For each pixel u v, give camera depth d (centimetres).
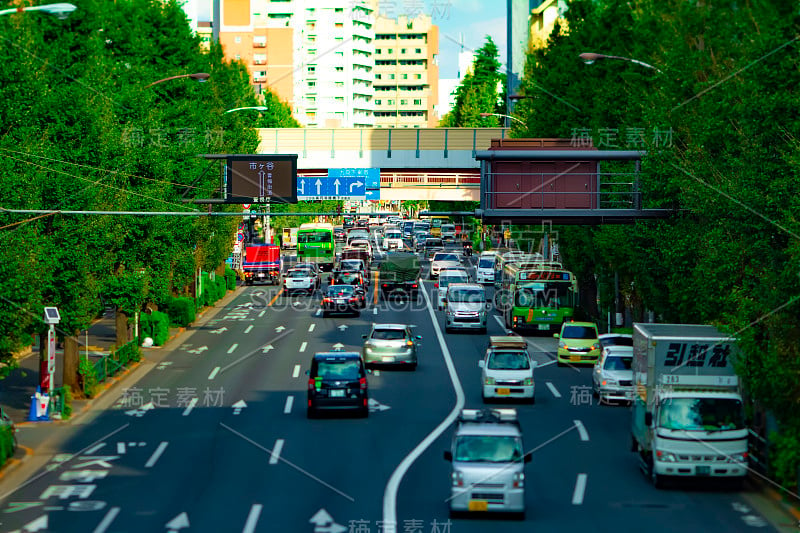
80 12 6066
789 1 3569
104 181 5147
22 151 4238
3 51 4322
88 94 5312
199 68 8681
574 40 8562
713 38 4741
